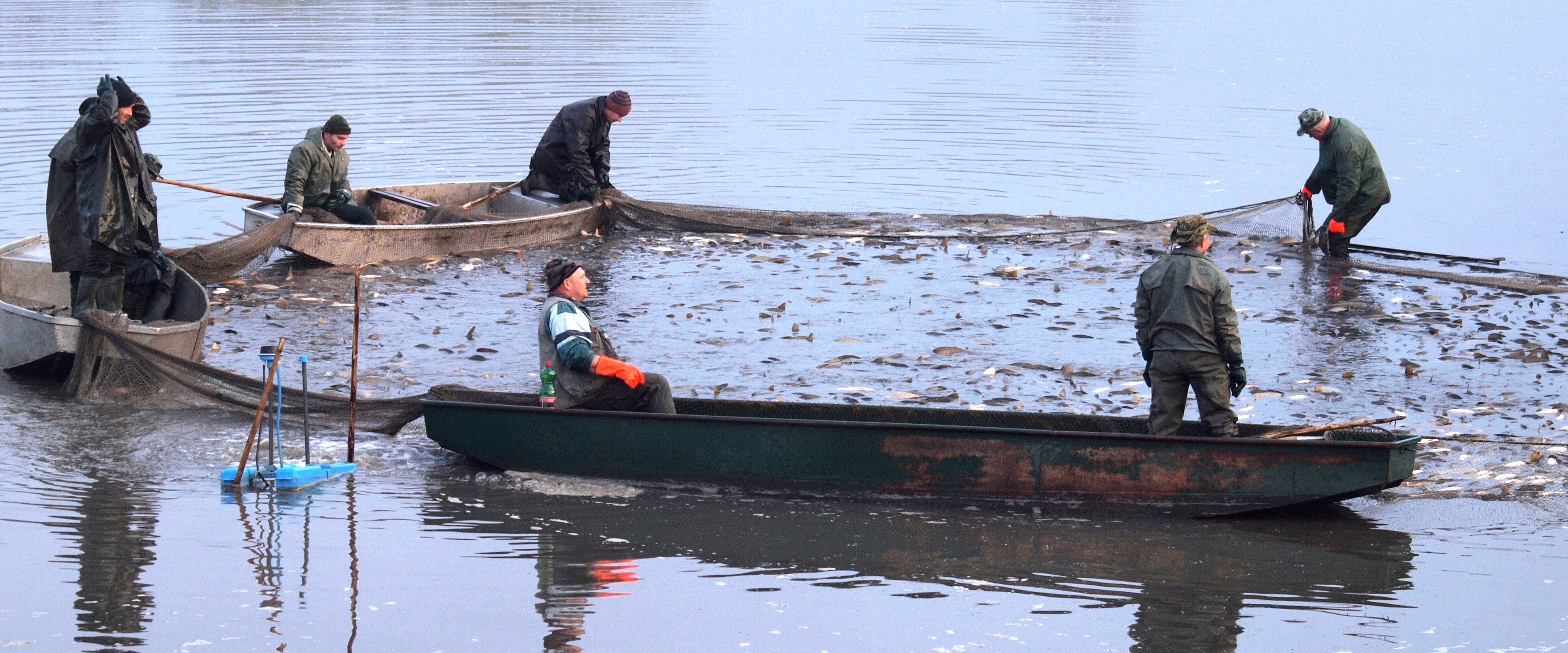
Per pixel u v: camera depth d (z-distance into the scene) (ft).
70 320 122.01
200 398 122.62
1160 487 95.91
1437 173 247.70
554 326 103.55
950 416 106.32
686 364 134.51
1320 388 126.21
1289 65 395.14
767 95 330.95
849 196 231.91
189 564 85.97
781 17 517.96
